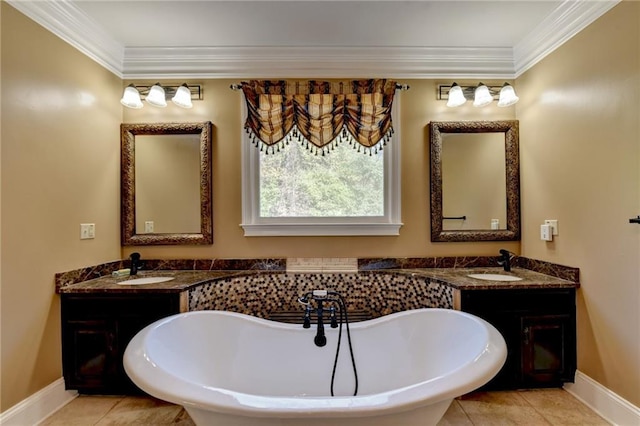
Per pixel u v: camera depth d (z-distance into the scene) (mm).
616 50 1753
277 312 2379
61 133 2023
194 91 2609
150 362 1345
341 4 2043
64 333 2006
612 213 1788
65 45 2055
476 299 2025
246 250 2605
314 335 1953
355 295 2436
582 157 1987
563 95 2143
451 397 1187
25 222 1784
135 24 2232
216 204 2613
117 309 2006
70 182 2090
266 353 1935
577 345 2023
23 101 1773
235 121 2613
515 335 2023
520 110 2592
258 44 2510
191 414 1239
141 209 2598
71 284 2084
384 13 2133
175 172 2602
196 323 1912
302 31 2338
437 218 2594
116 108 2535
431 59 2598
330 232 2588
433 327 1943
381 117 2533
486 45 2539
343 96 2533
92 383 2004
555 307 2037
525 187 2543
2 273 1666
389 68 2611
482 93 2465
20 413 1736
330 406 1101
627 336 1709
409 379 1901
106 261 2408
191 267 2568
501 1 2018
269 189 2621
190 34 2367
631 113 1672
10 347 1700
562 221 2156
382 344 1959
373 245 2611
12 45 1714
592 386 1904
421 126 2625
